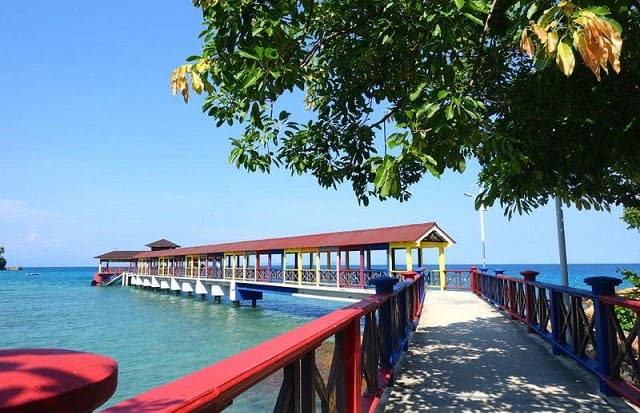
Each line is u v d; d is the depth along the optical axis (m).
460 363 6.07
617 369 4.46
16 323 26.20
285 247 26.70
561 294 6.38
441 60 3.78
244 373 1.35
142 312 31.80
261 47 3.43
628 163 4.37
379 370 4.72
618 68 2.16
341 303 35.28
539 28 2.30
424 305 13.62
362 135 5.90
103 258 71.38
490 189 5.04
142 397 1.09
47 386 0.64
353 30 4.68
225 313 30.25
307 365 2.11
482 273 15.96
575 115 4.11
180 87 3.65
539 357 6.38
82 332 22.48
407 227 21.34
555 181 4.68
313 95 6.54
